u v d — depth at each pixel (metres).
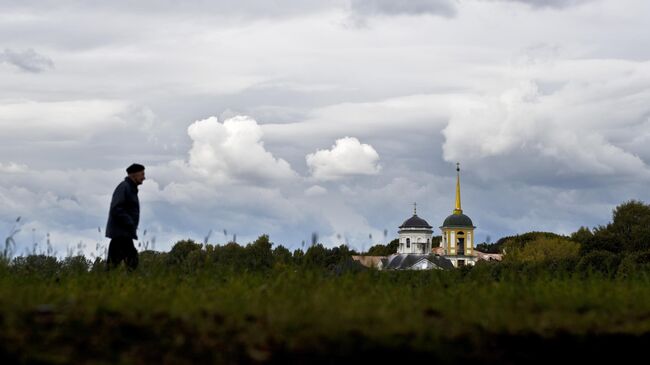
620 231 186.38
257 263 24.38
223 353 13.90
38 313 14.70
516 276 24.42
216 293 18.45
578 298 19.05
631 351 16.53
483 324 16.09
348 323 15.31
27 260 24.41
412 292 20.70
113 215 25.03
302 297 18.03
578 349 16.19
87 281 20.30
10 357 13.05
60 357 13.22
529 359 15.42
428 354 14.62
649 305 18.97
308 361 14.07
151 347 13.90
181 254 24.69
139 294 17.78
